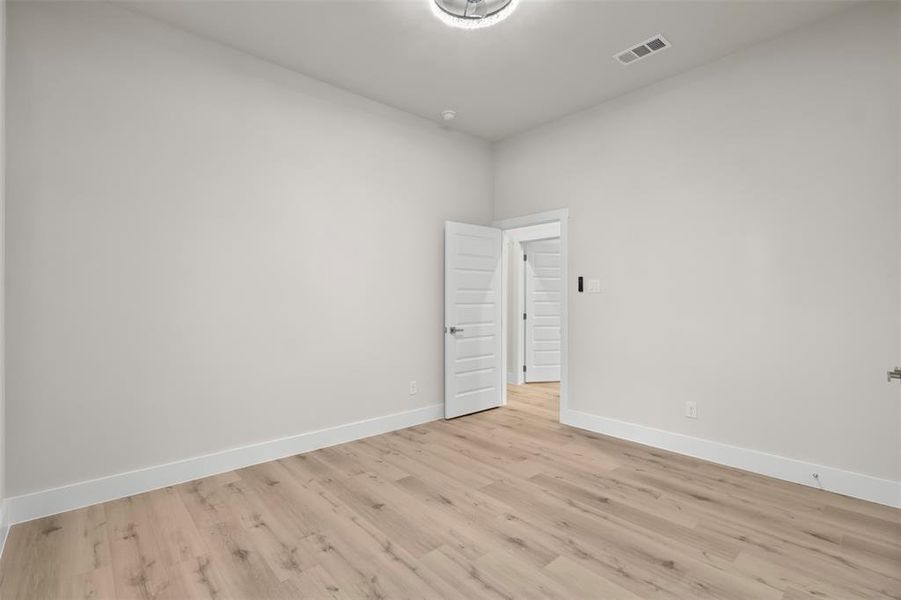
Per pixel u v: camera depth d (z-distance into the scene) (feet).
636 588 5.96
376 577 6.22
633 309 12.16
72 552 6.81
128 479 8.75
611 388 12.66
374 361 12.78
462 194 15.26
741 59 10.17
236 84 10.27
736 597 5.79
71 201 8.26
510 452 11.26
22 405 7.76
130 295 8.86
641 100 12.03
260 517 7.89
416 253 13.89
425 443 11.99
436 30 9.52
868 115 8.52
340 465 10.38
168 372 9.29
